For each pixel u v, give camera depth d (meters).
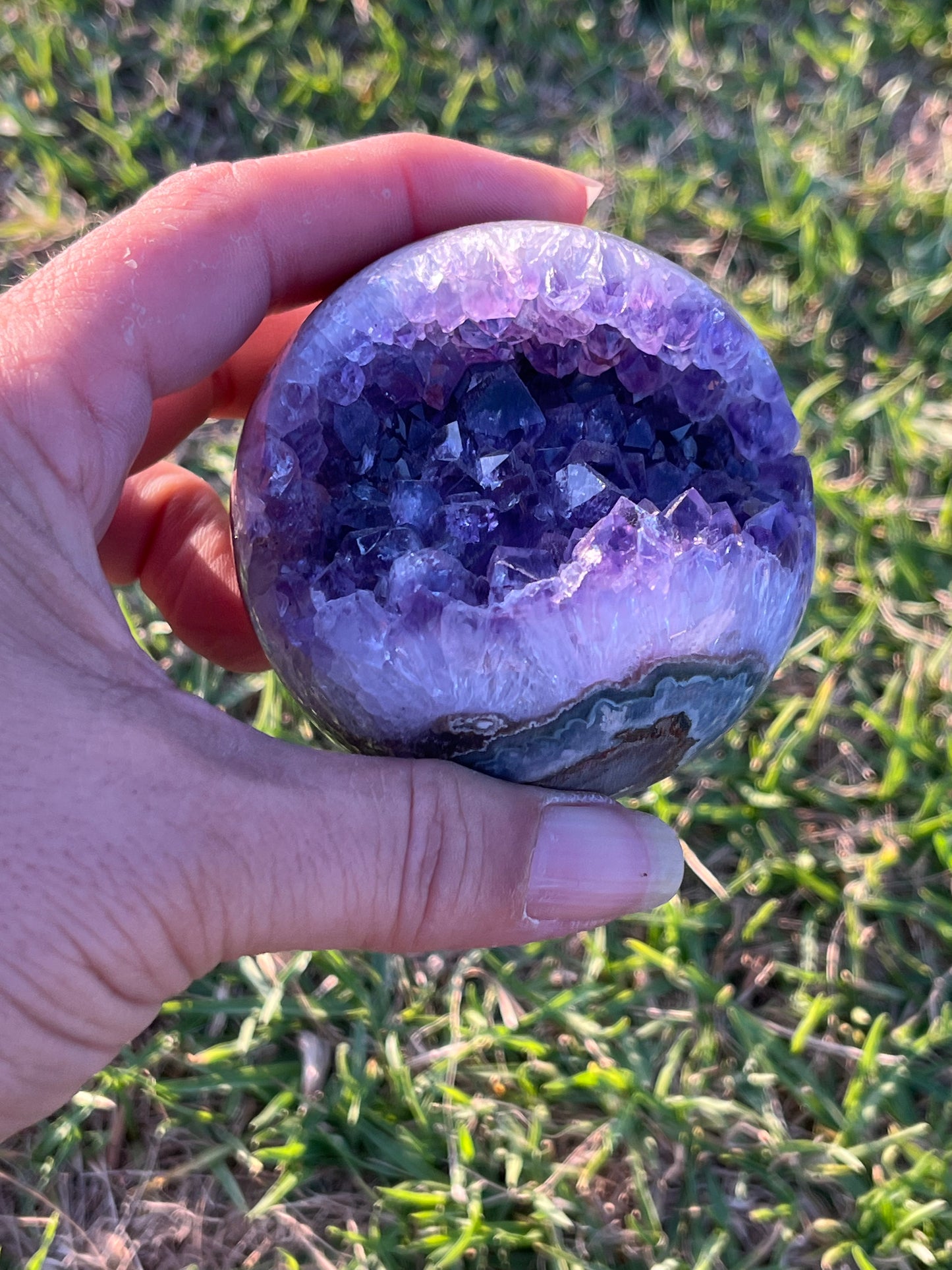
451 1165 0.17
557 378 0.12
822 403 0.23
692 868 0.19
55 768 0.11
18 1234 0.17
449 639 0.11
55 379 0.13
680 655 0.11
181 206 0.14
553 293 0.12
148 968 0.12
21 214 0.25
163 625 0.21
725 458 0.12
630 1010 0.19
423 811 0.12
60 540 0.12
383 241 0.16
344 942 0.12
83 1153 0.18
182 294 0.14
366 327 0.12
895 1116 0.18
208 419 0.22
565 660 0.11
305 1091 0.18
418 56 0.27
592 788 0.13
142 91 0.26
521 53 0.27
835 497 0.22
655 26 0.27
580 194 0.18
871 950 0.19
